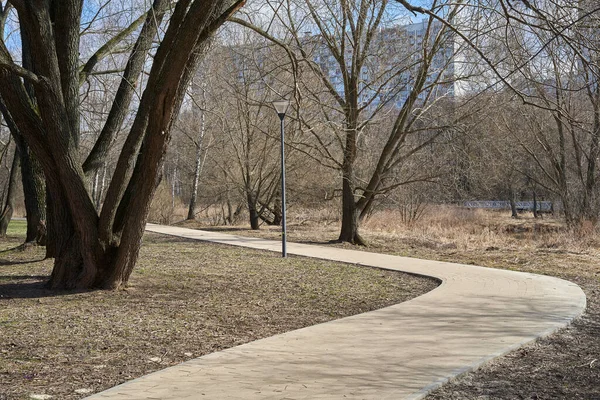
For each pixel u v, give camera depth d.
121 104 11.83
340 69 20.30
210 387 5.29
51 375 5.72
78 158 9.94
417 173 22.52
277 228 30.23
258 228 29.69
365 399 4.96
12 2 9.06
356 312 9.15
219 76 24.12
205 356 6.38
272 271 13.84
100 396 5.05
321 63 21.98
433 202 28.31
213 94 26.22
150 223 36.66
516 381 5.74
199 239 23.08
